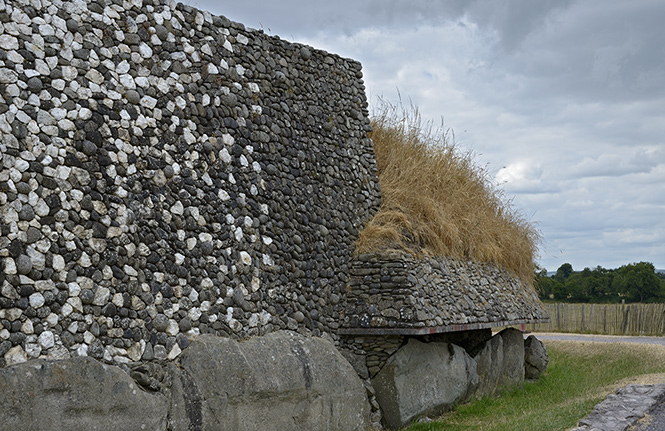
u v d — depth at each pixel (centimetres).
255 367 915
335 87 1248
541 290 1812
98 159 794
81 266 758
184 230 897
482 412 1277
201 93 956
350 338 1172
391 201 1331
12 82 716
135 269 820
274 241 1052
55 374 690
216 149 966
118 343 786
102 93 812
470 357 1395
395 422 1131
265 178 1051
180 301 876
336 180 1212
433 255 1263
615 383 1474
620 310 2761
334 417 1030
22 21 739
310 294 1111
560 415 1135
